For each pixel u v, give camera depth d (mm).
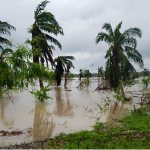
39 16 20609
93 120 11047
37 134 8672
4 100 17828
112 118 11391
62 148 6738
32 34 20688
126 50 19984
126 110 13664
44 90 17656
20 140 7926
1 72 5512
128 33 19281
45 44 20766
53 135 8531
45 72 6160
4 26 20797
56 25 21672
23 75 5773
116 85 20156
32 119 11289
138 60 19719
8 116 11891
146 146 6438
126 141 6848
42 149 6770
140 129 8539
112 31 20125
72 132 8875
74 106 15305
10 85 5668
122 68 20031
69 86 37844
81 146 6668
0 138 8133
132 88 31859
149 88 31875
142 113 11992
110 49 19922
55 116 12055
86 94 23281
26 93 23156
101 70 52906
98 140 7223
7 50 6328
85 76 48500
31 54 5996
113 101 17453
